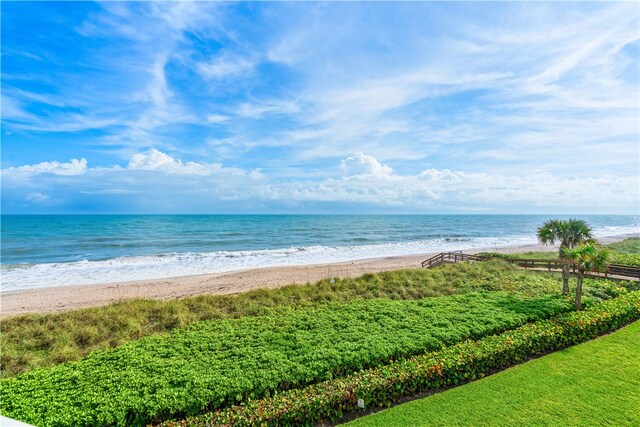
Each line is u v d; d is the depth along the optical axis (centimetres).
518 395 702
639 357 860
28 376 743
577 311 1120
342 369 768
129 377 722
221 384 687
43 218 13975
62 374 744
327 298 1550
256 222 11806
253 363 778
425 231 8431
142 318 1326
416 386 731
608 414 633
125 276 2861
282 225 10169
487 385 745
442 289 1595
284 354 827
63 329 1208
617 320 1081
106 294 2172
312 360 783
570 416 630
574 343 965
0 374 892
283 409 623
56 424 582
